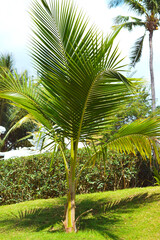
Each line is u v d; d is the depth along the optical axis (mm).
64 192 8023
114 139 4664
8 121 16703
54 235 4074
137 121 4441
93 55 3914
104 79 3754
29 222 5391
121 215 5000
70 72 3729
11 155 9914
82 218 5223
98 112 4098
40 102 4559
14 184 8031
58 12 4504
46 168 8109
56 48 4414
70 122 4184
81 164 8086
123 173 8203
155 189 6562
